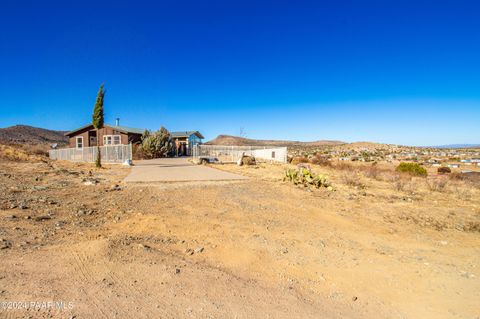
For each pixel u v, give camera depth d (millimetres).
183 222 6145
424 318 3041
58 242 4539
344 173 16922
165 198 8562
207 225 6020
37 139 68312
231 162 25375
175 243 4898
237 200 8656
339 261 4488
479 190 13266
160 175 14141
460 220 7312
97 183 10945
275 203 8453
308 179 12039
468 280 3951
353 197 9922
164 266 3836
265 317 2824
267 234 5629
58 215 6211
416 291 3625
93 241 4586
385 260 4602
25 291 2969
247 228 5949
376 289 3650
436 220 7270
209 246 4828
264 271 4012
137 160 28500
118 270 3617
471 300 3422
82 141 34719
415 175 21406
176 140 44062
